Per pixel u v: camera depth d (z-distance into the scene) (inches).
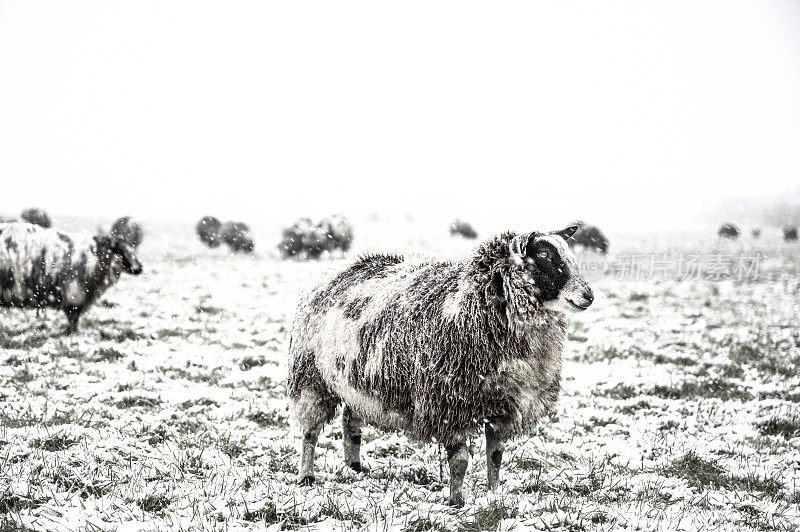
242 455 265.6
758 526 213.5
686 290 866.8
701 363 463.2
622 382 411.5
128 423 296.4
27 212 1491.1
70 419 293.4
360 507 209.6
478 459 277.3
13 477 215.8
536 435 311.6
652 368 450.0
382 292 229.8
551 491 239.0
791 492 248.1
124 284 757.9
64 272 484.4
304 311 251.9
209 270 937.5
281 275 914.1
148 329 517.0
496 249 214.1
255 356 450.9
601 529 198.2
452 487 214.8
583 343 532.7
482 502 213.9
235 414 325.7
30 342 457.7
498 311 208.2
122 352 439.5
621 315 667.4
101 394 343.3
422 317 215.6
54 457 235.8
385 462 267.7
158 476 229.6
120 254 509.4
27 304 485.4
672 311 694.5
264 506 204.8
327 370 236.8
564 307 209.2
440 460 257.8
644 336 560.7
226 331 533.3
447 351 209.6
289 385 254.2
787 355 491.2
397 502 215.6
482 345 208.4
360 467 257.9
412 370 215.2
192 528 187.8
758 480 258.5
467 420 211.9
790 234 1999.3
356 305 234.2
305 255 1154.0
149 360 425.1
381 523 196.5
